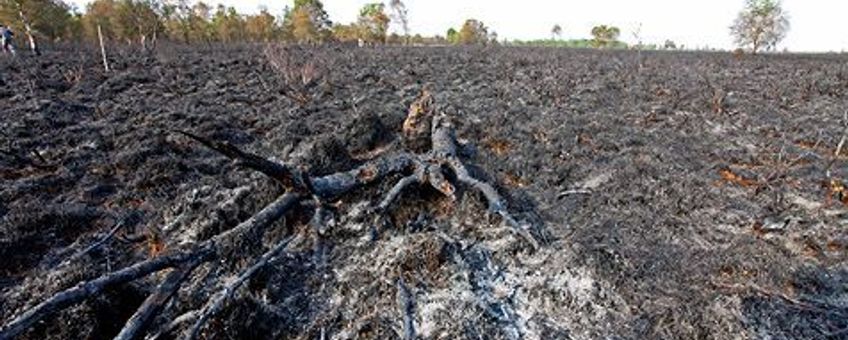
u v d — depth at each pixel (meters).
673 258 3.73
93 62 15.17
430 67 16.64
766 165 6.02
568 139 6.85
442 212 4.47
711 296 3.23
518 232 3.95
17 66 13.53
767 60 22.89
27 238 4.03
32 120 7.41
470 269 3.65
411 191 4.54
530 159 5.96
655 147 6.55
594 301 3.30
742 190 5.24
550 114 8.47
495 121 7.72
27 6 24.33
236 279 3.19
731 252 3.79
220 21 37.91
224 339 2.97
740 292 3.24
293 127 7.30
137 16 26.78
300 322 3.23
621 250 3.80
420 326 3.12
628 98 10.37
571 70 16.02
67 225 4.36
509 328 3.12
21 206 4.61
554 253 3.82
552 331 3.09
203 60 17.06
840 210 4.64
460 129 7.23
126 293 3.19
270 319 3.21
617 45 49.84
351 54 22.06
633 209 4.64
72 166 5.77
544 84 12.24
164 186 5.32
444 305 3.28
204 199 4.88
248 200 4.52
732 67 18.17
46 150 6.27
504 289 3.49
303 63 15.16
